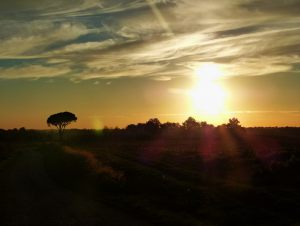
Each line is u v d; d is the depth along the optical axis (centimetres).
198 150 6319
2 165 4675
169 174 3638
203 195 2445
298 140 9106
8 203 2289
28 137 14138
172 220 1822
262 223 1856
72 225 1777
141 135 11944
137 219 1888
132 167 3881
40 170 4122
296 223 1844
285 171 3334
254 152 4869
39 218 1916
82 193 2611
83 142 10400
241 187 2667
